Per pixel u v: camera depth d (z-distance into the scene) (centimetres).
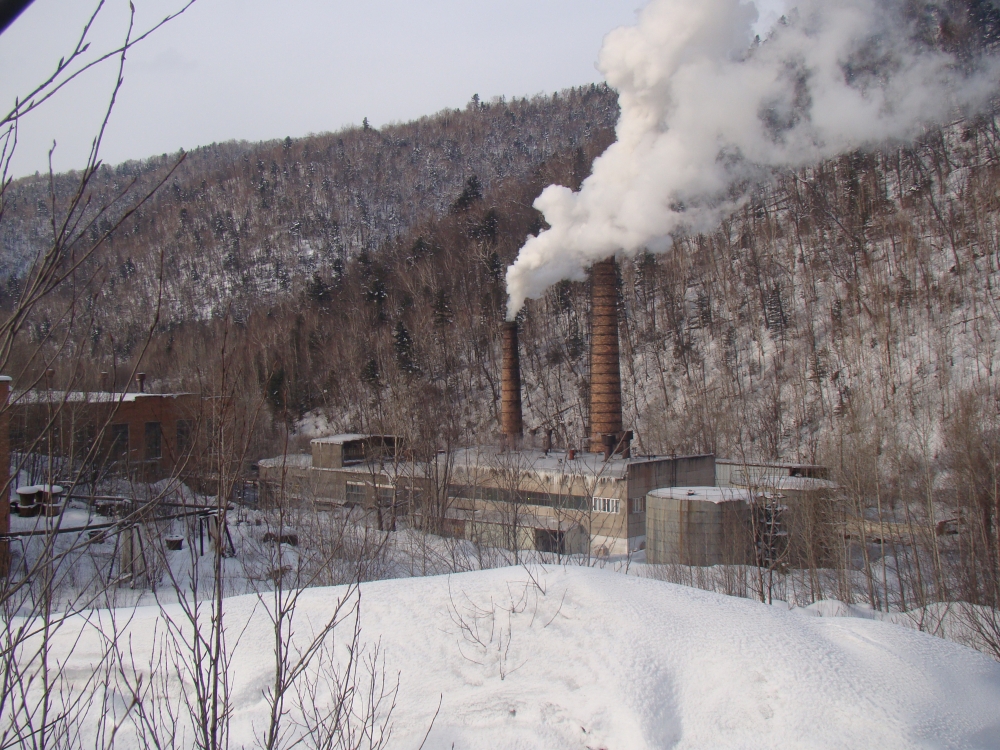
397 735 421
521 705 439
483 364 5422
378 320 5716
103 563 755
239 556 1182
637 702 424
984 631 767
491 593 566
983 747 387
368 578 1008
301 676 475
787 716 409
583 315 5728
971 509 1602
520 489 2230
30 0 183
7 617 298
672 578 1419
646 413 4466
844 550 1642
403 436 2469
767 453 3469
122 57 226
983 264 4428
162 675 470
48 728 361
